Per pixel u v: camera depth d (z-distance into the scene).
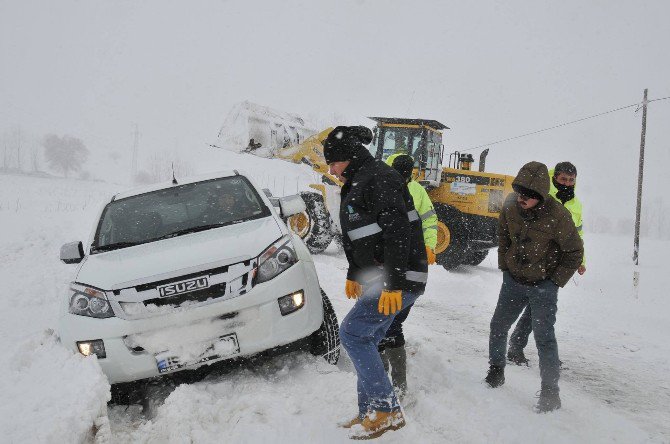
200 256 3.38
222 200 4.36
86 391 2.86
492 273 9.55
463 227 9.20
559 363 3.24
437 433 2.82
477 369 3.92
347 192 2.81
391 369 3.31
